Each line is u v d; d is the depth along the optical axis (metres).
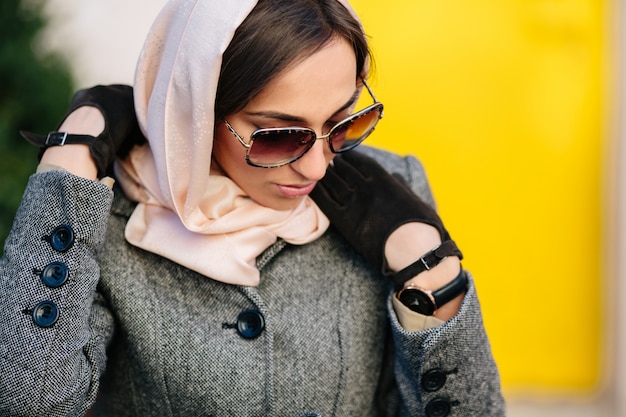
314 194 1.65
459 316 1.54
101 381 1.69
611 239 4.02
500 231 4.06
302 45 1.38
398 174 1.74
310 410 1.62
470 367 1.58
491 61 3.97
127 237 1.60
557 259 4.07
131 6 3.96
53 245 1.48
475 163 4.03
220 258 1.56
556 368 4.11
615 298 4.00
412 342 1.55
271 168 1.49
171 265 1.61
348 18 1.44
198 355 1.58
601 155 4.01
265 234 1.59
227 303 1.61
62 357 1.44
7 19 3.39
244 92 1.41
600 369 4.09
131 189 1.64
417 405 1.61
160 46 1.52
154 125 1.51
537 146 4.01
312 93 1.41
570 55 3.96
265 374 1.58
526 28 3.95
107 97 1.61
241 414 1.58
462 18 3.96
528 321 4.10
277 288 1.65
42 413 1.42
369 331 1.67
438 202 4.05
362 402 1.67
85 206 1.49
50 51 3.53
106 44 3.96
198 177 1.48
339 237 1.71
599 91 3.97
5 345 1.43
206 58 1.40
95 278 1.51
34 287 1.45
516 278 4.08
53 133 1.55
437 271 1.55
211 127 1.45
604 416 4.04
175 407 1.60
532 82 3.98
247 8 1.38
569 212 4.04
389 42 3.97
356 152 1.70
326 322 1.64
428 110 4.00
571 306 4.08
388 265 1.58
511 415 4.05
